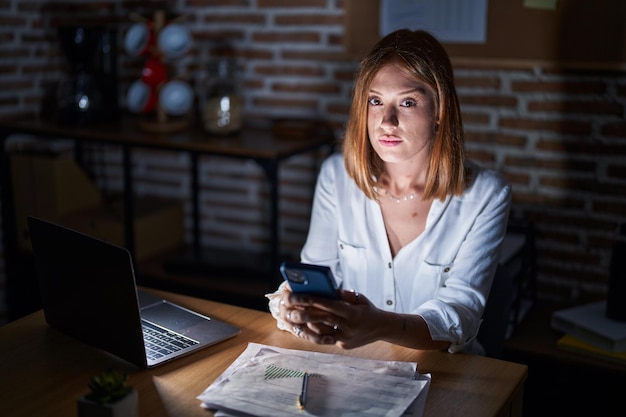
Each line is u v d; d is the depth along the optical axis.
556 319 2.68
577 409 2.65
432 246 1.98
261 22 3.35
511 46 2.88
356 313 1.58
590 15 2.74
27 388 1.55
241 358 1.65
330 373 1.57
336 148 3.27
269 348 1.70
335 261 2.12
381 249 2.04
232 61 3.08
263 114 3.44
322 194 2.13
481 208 1.96
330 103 3.29
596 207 2.88
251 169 3.52
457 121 1.89
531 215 3.00
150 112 3.32
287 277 1.54
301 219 3.46
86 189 3.54
